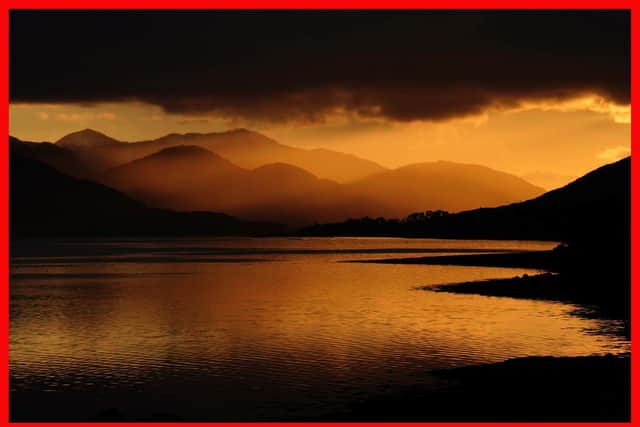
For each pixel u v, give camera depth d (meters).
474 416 26.83
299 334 48.03
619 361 34.12
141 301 72.19
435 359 38.19
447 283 88.06
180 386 33.34
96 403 30.83
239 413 28.80
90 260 175.50
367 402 29.45
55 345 44.75
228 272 120.44
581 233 143.25
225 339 46.53
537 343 42.69
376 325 51.56
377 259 161.12
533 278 85.31
